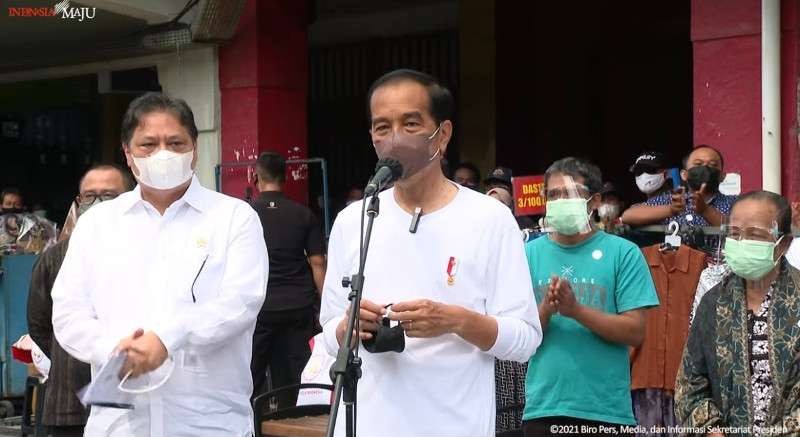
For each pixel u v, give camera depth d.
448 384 3.70
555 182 5.39
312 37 13.80
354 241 3.87
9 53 12.80
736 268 4.49
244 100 10.36
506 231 3.80
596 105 12.53
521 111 12.22
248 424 4.24
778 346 4.42
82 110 15.01
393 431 3.68
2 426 9.30
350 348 3.52
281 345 8.53
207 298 4.06
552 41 12.34
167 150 4.06
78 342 4.04
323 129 13.80
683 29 11.98
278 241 8.39
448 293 3.71
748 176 7.49
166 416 3.99
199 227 4.13
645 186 7.48
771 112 7.36
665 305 6.27
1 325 9.73
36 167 15.18
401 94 3.69
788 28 7.45
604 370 5.29
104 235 4.16
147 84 14.47
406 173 3.68
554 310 5.16
